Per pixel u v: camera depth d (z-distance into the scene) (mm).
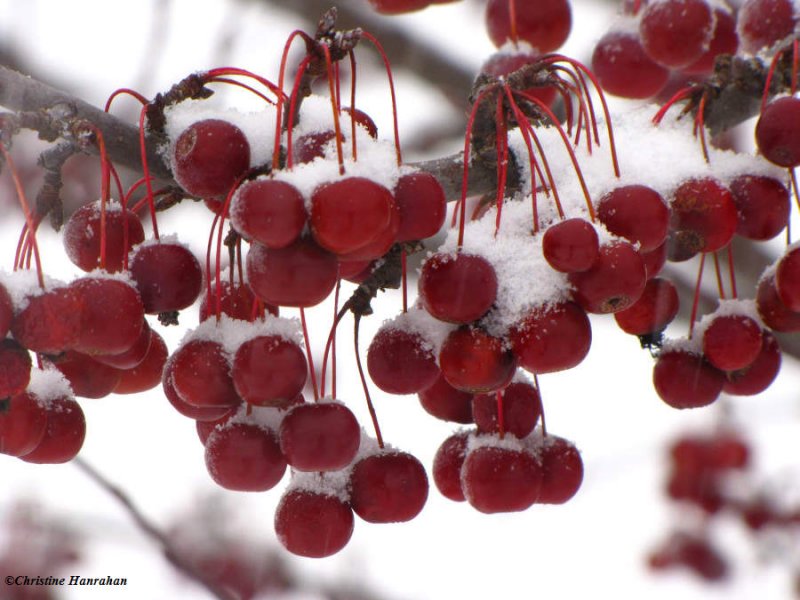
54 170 448
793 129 448
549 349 435
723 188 448
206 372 444
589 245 431
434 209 435
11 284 430
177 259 448
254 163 446
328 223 426
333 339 457
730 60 467
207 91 453
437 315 438
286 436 445
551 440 462
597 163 451
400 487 452
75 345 436
